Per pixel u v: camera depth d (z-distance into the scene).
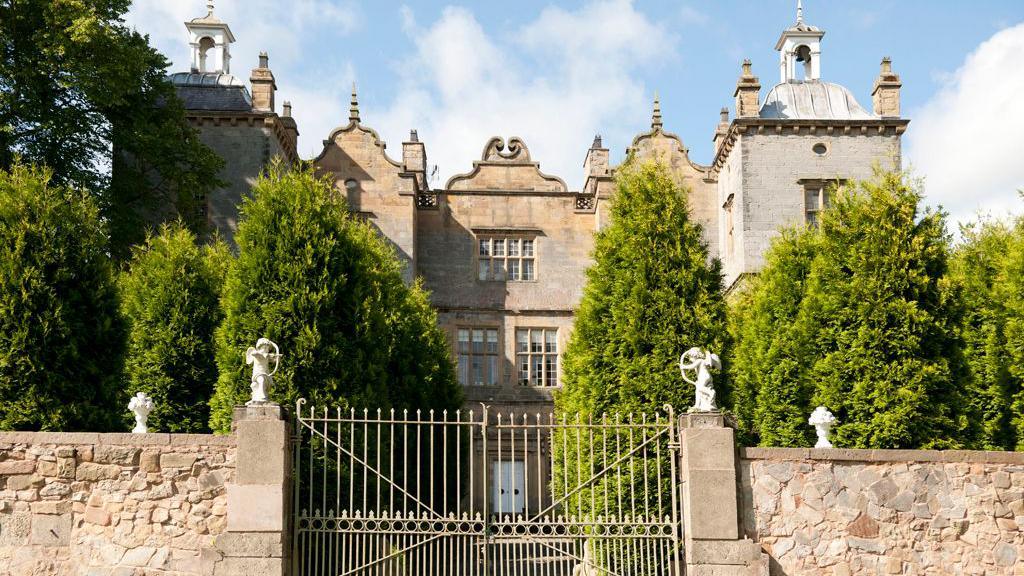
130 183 28.09
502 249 34.62
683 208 19.00
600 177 33.75
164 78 31.72
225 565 12.23
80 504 12.48
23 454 12.54
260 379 12.88
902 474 13.40
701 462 12.96
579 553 16.02
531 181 35.00
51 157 26.22
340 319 16.12
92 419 14.60
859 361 16.92
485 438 12.95
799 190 31.81
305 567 13.11
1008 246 22.78
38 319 14.32
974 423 17.03
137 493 12.56
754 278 26.34
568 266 34.47
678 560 12.96
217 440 12.73
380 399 16.12
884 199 17.67
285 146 33.38
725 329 18.22
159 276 20.97
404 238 33.09
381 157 33.56
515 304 34.09
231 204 30.83
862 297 17.22
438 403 24.75
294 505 12.76
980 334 21.22
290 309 15.53
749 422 21.14
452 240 34.44
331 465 14.75
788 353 19.64
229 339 15.67
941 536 13.26
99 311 15.23
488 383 33.56
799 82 33.66
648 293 18.08
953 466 13.47
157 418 20.06
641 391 17.48
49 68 25.77
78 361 14.69
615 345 18.03
